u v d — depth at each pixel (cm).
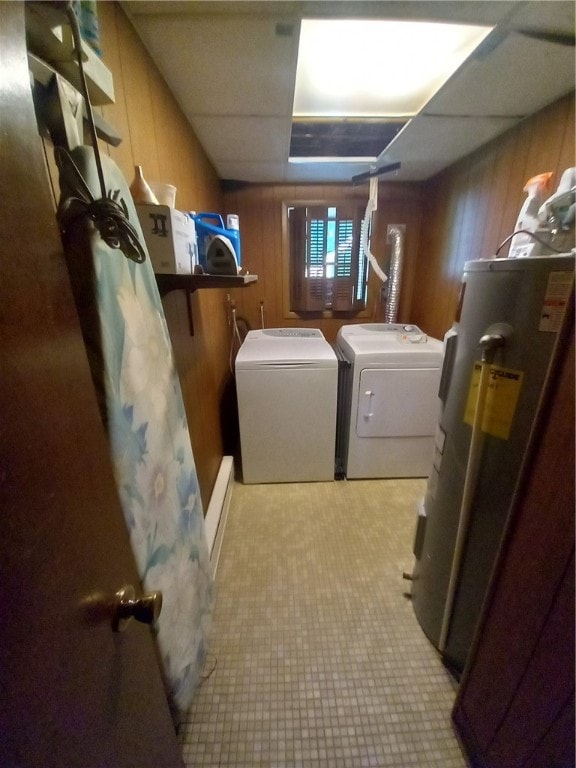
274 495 211
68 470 40
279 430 211
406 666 118
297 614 137
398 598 143
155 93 119
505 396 84
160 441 82
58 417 39
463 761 95
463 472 102
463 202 215
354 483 222
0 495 29
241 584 150
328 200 267
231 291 271
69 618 38
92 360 59
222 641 127
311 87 138
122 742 50
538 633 66
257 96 139
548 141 148
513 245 114
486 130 175
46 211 39
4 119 32
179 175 147
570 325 56
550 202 99
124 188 76
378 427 212
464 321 98
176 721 96
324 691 111
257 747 98
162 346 88
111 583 49
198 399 164
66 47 54
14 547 30
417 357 199
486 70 123
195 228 120
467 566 102
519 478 70
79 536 42
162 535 80
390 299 278
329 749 98
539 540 65
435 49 114
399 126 175
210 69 121
